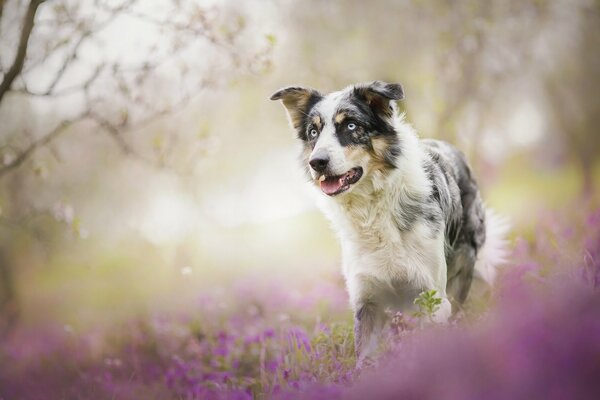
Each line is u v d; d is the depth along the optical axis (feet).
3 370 37.42
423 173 25.71
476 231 30.48
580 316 13.04
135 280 72.74
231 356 31.55
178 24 28.76
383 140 25.12
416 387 13.94
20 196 49.11
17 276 58.49
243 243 88.07
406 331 20.62
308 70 66.64
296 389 20.48
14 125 47.42
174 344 37.14
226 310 43.93
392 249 25.04
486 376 12.55
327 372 22.48
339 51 67.92
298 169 27.78
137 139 64.90
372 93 25.08
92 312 59.41
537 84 103.71
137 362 33.40
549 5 64.85
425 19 62.59
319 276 48.26
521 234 38.37
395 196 24.99
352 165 24.61
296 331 28.68
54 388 32.27
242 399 23.43
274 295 45.96
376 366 19.83
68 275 77.66
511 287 22.18
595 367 11.33
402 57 66.13
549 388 11.45
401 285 25.36
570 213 44.24
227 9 44.11
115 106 33.14
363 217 25.39
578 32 82.53
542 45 78.43
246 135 77.87
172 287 64.03
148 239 84.38
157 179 79.77
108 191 82.43
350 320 31.24
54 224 37.47
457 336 15.84
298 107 27.66
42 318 60.95
